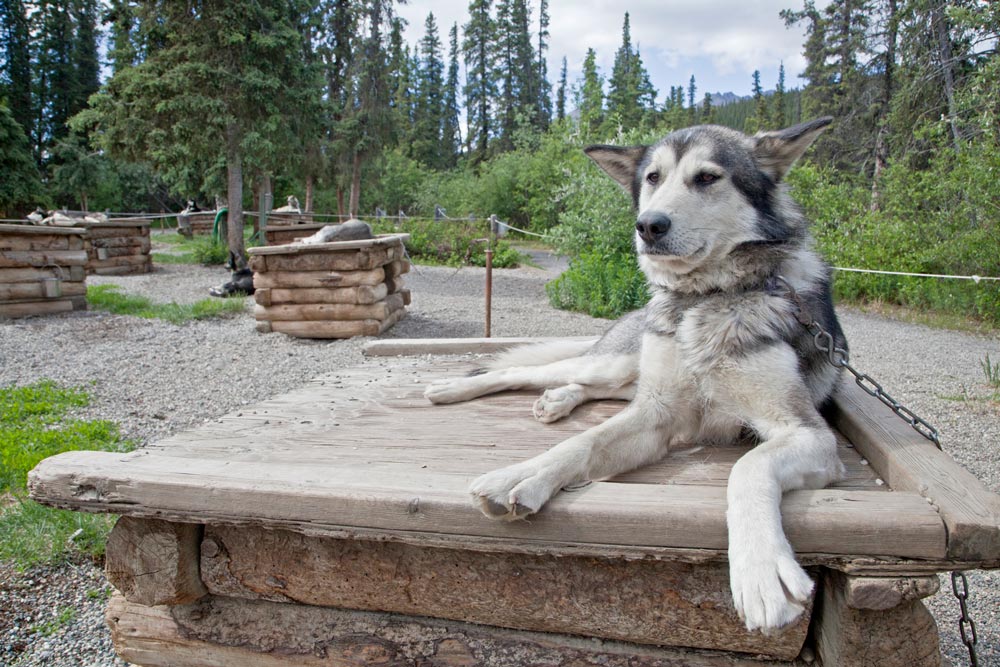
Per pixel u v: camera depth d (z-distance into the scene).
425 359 4.36
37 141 41.56
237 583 2.16
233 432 2.67
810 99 29.05
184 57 14.16
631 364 3.05
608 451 2.21
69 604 3.15
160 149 14.55
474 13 55.41
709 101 62.62
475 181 31.53
